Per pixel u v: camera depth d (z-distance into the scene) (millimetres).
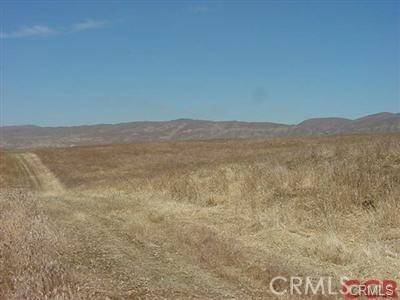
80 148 56062
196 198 17609
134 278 8711
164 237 12039
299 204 13734
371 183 13625
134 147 52625
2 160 48219
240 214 14195
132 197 20453
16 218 11906
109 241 11820
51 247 10047
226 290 7941
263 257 9836
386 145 17781
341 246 9906
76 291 7496
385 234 10617
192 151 44625
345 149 19266
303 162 18562
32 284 7566
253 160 24438
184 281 8484
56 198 23203
